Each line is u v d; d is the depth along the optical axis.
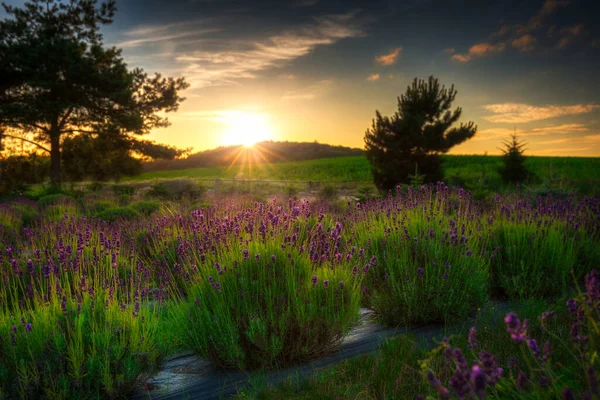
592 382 2.04
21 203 17.62
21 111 27.50
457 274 5.45
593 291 2.72
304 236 6.41
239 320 4.49
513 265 6.37
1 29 29.62
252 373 4.36
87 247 6.96
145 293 5.37
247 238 5.58
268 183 30.47
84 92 30.44
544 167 41.03
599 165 45.12
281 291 4.68
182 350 5.04
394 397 3.49
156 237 8.50
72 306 4.30
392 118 26.14
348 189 29.72
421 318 5.44
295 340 4.57
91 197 20.34
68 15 33.56
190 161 118.50
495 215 8.16
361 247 5.97
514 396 2.75
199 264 5.43
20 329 3.93
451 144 25.36
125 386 3.89
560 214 8.05
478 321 5.29
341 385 3.89
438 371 3.74
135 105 32.84
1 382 3.55
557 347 3.97
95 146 36.47
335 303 4.75
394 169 25.53
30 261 4.72
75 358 3.61
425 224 6.51
